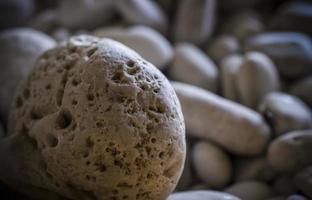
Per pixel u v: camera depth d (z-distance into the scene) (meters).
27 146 0.22
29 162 0.21
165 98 0.20
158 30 0.33
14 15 0.33
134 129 0.19
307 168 0.25
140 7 0.32
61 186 0.21
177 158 0.20
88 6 0.32
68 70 0.21
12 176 0.22
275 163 0.26
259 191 0.25
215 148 0.27
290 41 0.32
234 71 0.30
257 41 0.33
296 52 0.31
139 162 0.19
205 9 0.33
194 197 0.22
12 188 0.23
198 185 0.27
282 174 0.26
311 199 0.24
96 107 0.19
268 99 0.29
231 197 0.22
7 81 0.28
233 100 0.30
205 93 0.28
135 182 0.19
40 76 0.22
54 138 0.20
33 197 0.23
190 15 0.33
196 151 0.27
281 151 0.26
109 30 0.31
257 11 0.37
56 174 0.20
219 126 0.26
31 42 0.29
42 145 0.21
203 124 0.27
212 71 0.31
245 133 0.26
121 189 0.20
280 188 0.26
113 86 0.19
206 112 0.27
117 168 0.19
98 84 0.19
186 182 0.26
